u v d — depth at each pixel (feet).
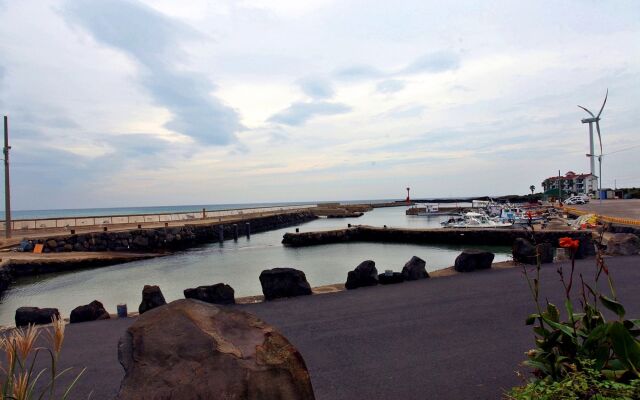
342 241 121.08
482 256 34.50
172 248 104.47
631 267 32.09
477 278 30.25
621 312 8.55
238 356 7.20
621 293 23.32
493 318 19.83
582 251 39.01
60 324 6.72
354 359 15.20
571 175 340.39
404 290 27.25
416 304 23.29
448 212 238.68
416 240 116.26
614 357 8.00
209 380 6.93
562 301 22.34
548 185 377.30
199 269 69.51
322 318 21.16
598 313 8.81
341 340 17.44
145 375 7.10
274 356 7.35
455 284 28.37
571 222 105.70
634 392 6.81
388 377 13.44
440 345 16.35
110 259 79.20
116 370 15.08
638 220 83.20
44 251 83.82
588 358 7.81
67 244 88.07
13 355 6.46
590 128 204.64
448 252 91.91
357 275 29.58
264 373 7.09
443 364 14.37
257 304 24.80
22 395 6.31
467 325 18.86
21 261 66.74
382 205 419.13
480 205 262.88
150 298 24.84
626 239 40.73
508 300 23.21
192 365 7.11
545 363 8.47
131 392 6.95
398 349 16.10
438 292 26.12
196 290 24.72
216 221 137.18
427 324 19.27
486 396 11.76
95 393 13.10
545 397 7.20
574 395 6.90
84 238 91.20
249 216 177.17
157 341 7.49
